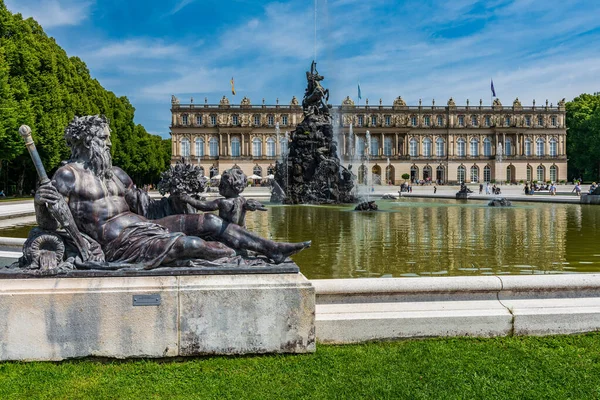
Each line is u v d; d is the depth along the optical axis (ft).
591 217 62.69
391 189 229.86
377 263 28.12
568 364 13.84
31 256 14.35
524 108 338.54
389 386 12.58
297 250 15.46
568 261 28.81
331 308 15.70
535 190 209.15
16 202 108.37
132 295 13.73
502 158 339.36
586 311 15.97
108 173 15.81
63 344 13.67
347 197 103.91
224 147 332.19
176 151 331.36
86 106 160.66
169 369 13.46
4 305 13.50
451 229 47.44
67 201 15.02
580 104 347.15
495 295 16.48
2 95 106.73
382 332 15.44
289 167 106.01
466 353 14.46
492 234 42.70
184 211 16.85
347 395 12.21
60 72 152.35
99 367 13.53
